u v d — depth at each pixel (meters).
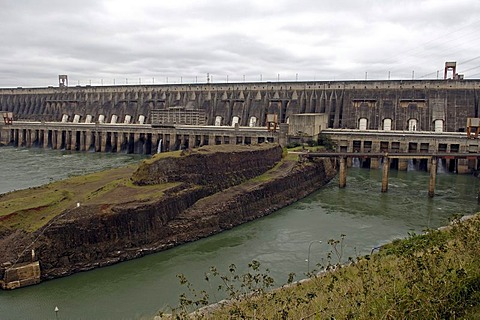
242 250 43.53
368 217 55.12
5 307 31.69
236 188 57.34
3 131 138.38
